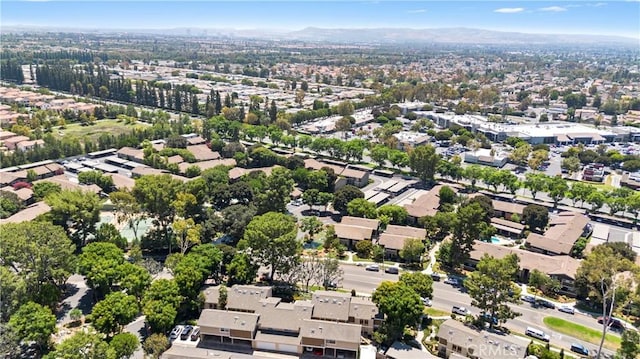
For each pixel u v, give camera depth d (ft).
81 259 349.00
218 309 337.31
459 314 350.02
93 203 429.38
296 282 388.57
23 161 643.86
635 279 336.70
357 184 636.07
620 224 545.44
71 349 253.44
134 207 436.76
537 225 513.45
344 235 463.01
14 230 334.85
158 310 306.14
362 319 323.16
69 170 651.66
